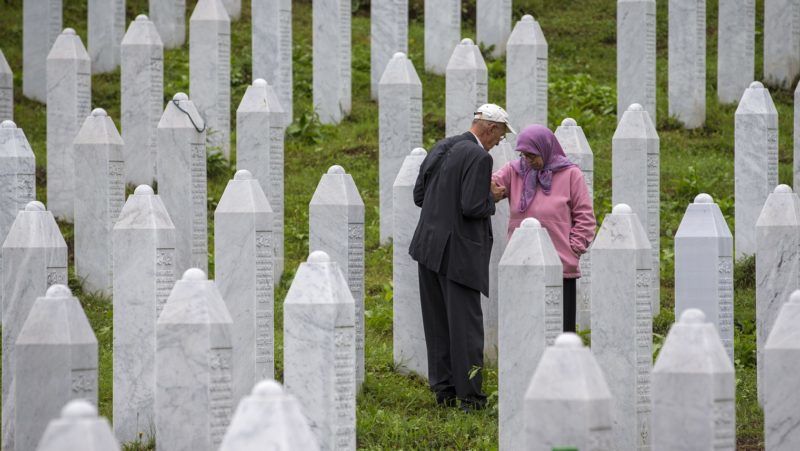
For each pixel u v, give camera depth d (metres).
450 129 37.97
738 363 27.17
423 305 24.66
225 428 18.83
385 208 37.03
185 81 50.53
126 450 21.27
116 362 22.14
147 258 22.12
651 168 32.44
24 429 18.03
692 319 16.22
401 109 36.97
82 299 31.27
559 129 32.56
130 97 40.03
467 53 37.81
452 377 24.34
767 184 35.41
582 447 14.65
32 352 18.00
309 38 59.47
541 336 20.52
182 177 32.75
